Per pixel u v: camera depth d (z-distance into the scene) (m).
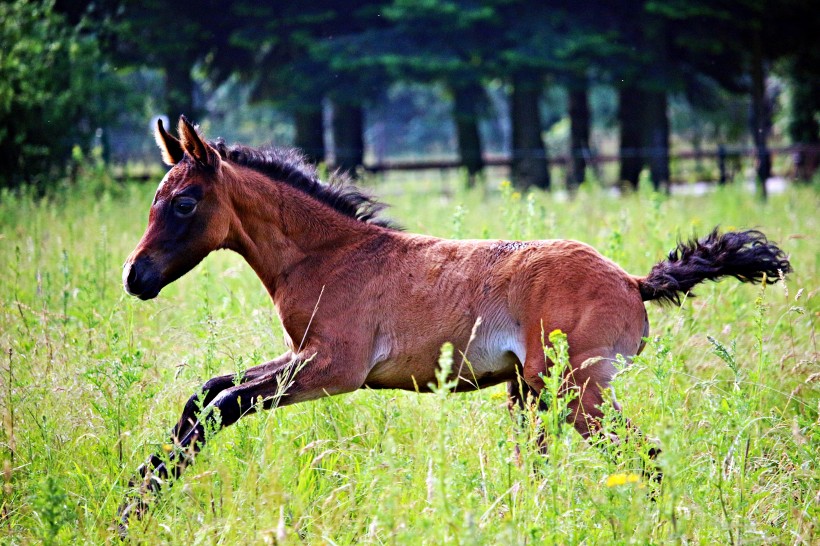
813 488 11.02
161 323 17.33
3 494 10.93
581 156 64.06
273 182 12.96
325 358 12.10
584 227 25.33
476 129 66.12
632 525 9.28
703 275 12.42
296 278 12.76
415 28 56.97
